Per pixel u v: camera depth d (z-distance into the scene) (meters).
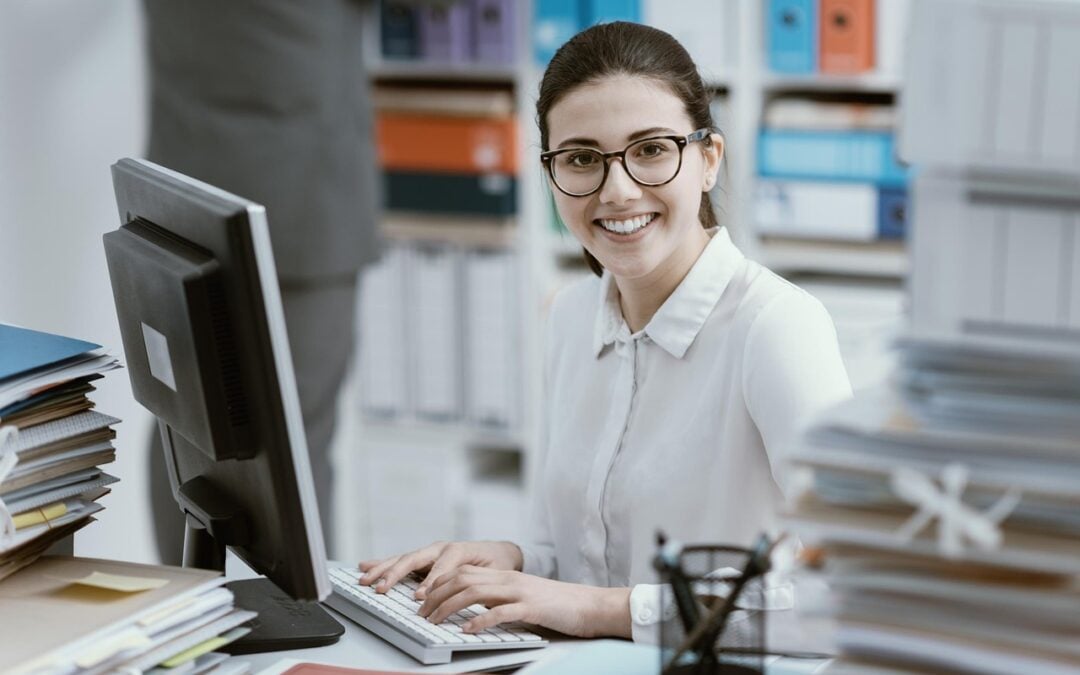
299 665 1.28
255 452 1.20
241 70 2.49
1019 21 0.91
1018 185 0.92
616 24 1.59
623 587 1.51
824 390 1.51
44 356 1.31
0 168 2.50
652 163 1.54
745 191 2.89
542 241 3.16
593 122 1.53
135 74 2.76
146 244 1.29
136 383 1.39
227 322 1.17
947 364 0.97
